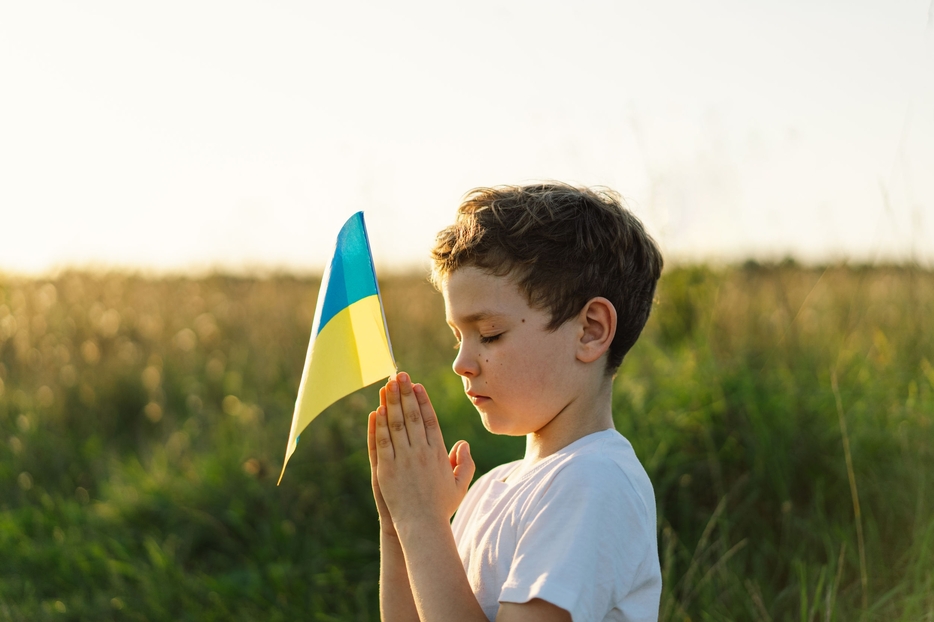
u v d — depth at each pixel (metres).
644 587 1.14
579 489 1.10
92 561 3.37
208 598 3.06
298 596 2.98
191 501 3.62
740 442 3.02
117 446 4.79
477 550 1.22
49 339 5.65
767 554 2.66
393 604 1.34
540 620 1.03
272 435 4.00
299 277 6.65
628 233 1.31
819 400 3.15
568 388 1.23
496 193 1.29
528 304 1.20
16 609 3.12
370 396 3.97
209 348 5.74
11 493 4.19
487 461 3.35
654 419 3.20
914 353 3.45
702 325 3.82
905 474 2.71
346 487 3.51
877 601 2.29
